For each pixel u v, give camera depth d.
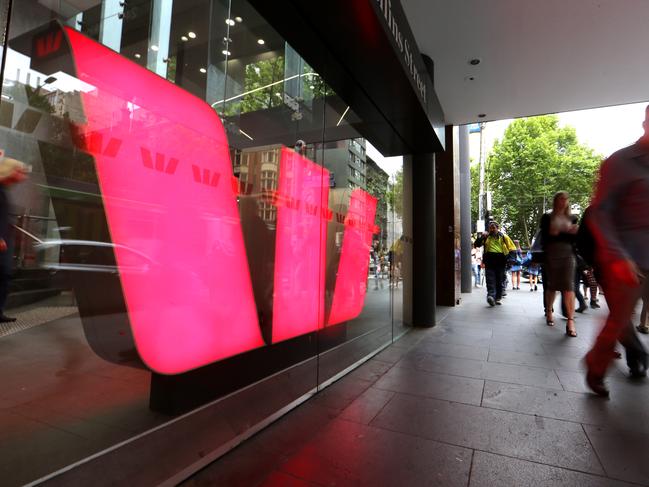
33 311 1.30
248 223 2.58
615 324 2.82
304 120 3.30
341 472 2.02
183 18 2.08
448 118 8.24
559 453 2.21
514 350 4.59
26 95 1.26
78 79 1.45
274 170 2.89
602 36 5.22
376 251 4.82
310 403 3.00
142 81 1.78
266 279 2.77
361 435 2.44
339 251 3.91
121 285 1.65
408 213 6.14
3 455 1.28
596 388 3.03
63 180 1.38
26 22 1.27
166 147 1.90
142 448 1.77
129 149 1.68
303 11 2.73
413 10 4.73
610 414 2.74
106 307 1.58
